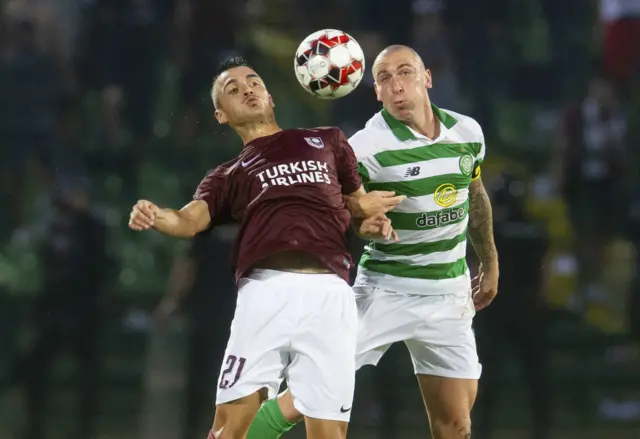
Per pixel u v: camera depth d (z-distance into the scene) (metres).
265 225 17.52
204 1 38.78
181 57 39.19
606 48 42.41
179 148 39.50
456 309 19.80
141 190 39.72
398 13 40.34
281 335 17.20
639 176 40.09
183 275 33.72
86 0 40.59
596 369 38.94
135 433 35.12
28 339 37.22
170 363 36.38
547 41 42.62
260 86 18.50
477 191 20.20
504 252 34.03
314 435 17.28
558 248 39.34
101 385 35.88
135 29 40.16
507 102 41.88
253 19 40.09
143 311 38.97
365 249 20.38
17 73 40.34
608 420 37.00
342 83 18.94
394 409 34.91
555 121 41.66
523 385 36.25
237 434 17.36
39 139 40.12
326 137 18.22
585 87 42.28
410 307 19.61
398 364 37.69
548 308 38.09
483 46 41.25
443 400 20.06
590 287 39.78
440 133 19.03
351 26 40.69
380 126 19.16
